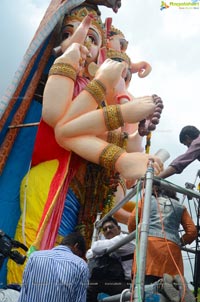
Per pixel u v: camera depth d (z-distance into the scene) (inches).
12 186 422.3
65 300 184.1
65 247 197.3
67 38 474.6
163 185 212.4
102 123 410.0
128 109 410.3
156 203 228.2
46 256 190.7
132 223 231.3
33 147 441.1
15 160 433.7
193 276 229.6
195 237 227.9
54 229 390.6
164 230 221.5
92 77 466.6
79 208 420.2
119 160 399.2
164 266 213.0
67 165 413.7
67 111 417.4
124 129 478.0
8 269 376.2
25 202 409.1
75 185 421.1
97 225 298.5
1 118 434.9
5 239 216.7
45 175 417.1
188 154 250.7
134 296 189.0
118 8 511.8
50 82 421.4
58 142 418.9
